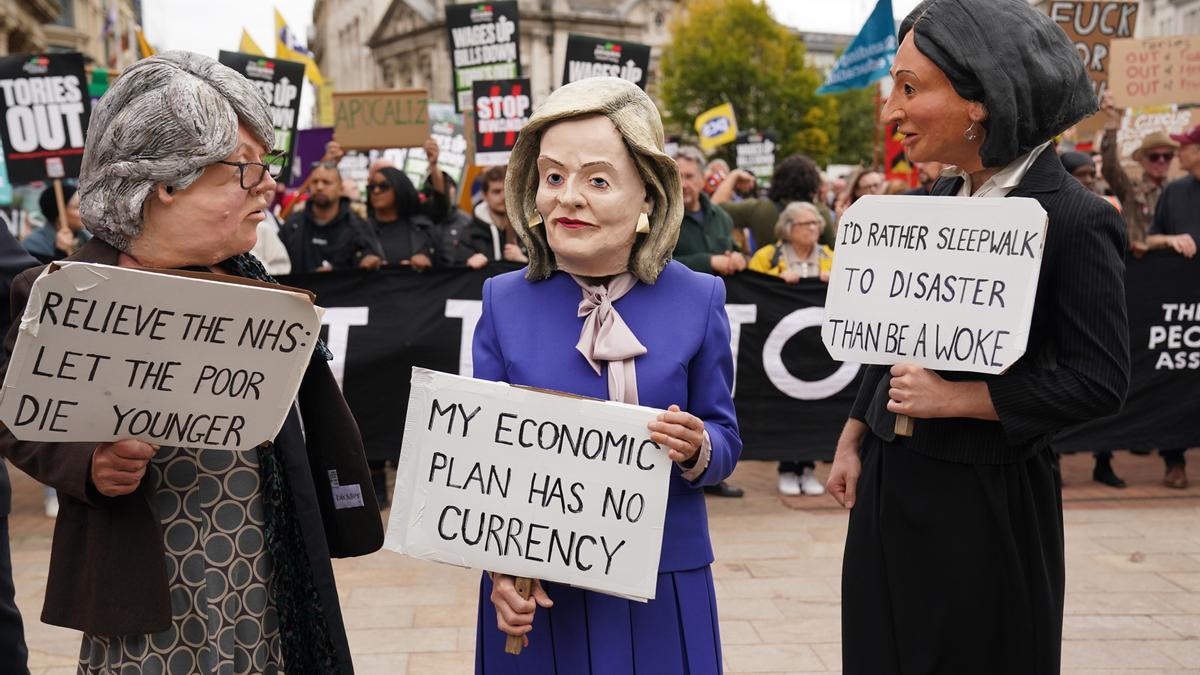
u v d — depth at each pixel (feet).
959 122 6.98
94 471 5.59
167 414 5.57
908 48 7.12
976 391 6.82
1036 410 6.70
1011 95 6.69
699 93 140.46
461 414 6.24
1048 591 7.18
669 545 6.59
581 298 6.73
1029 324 6.59
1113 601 13.69
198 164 5.66
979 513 7.11
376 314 18.88
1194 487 20.07
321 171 20.67
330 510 6.87
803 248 20.48
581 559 6.15
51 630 13.03
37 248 20.89
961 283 6.84
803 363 19.21
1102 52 24.29
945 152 7.20
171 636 6.09
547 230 6.45
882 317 7.09
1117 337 6.69
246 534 6.28
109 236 5.82
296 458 6.43
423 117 26.12
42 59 19.75
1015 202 6.66
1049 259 6.86
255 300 5.51
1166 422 19.16
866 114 149.59
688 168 20.13
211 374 5.58
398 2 221.46
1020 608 7.09
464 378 6.24
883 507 7.50
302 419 6.91
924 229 6.97
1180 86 22.70
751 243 24.25
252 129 6.02
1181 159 20.80
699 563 6.68
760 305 19.13
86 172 5.82
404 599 14.26
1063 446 19.19
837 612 13.52
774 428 19.24
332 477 6.81
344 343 18.83
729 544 16.74
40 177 20.12
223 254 6.02
